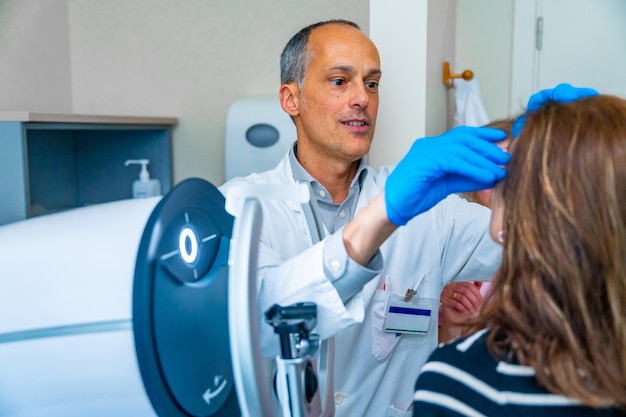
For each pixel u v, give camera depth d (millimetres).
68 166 2174
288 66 1287
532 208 630
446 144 711
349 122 1199
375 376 1244
